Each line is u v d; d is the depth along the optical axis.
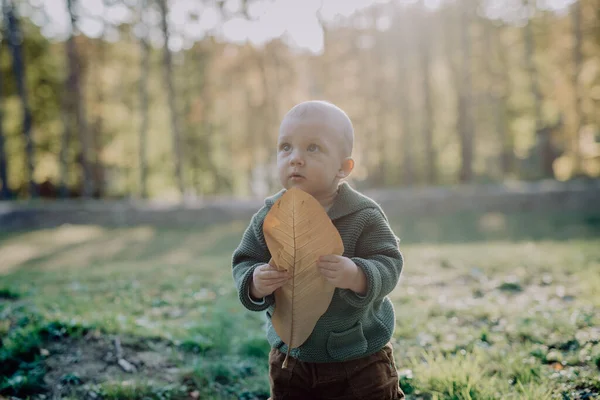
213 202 17.02
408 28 22.03
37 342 3.73
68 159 25.02
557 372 3.07
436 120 25.50
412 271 6.70
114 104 23.66
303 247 1.69
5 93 24.67
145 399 3.10
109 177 27.94
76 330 3.96
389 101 23.38
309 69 23.88
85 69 21.53
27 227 16.00
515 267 6.63
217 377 3.40
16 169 25.03
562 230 12.67
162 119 25.20
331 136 1.91
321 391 2.05
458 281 6.05
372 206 2.06
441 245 10.77
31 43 24.62
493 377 2.96
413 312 4.53
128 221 16.23
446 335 3.93
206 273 7.09
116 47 23.45
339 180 2.02
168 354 3.70
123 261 10.60
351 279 1.74
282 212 1.65
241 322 4.25
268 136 23.16
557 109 22.45
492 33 23.09
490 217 15.76
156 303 5.30
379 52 22.55
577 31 20.62
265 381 3.31
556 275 6.03
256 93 23.36
